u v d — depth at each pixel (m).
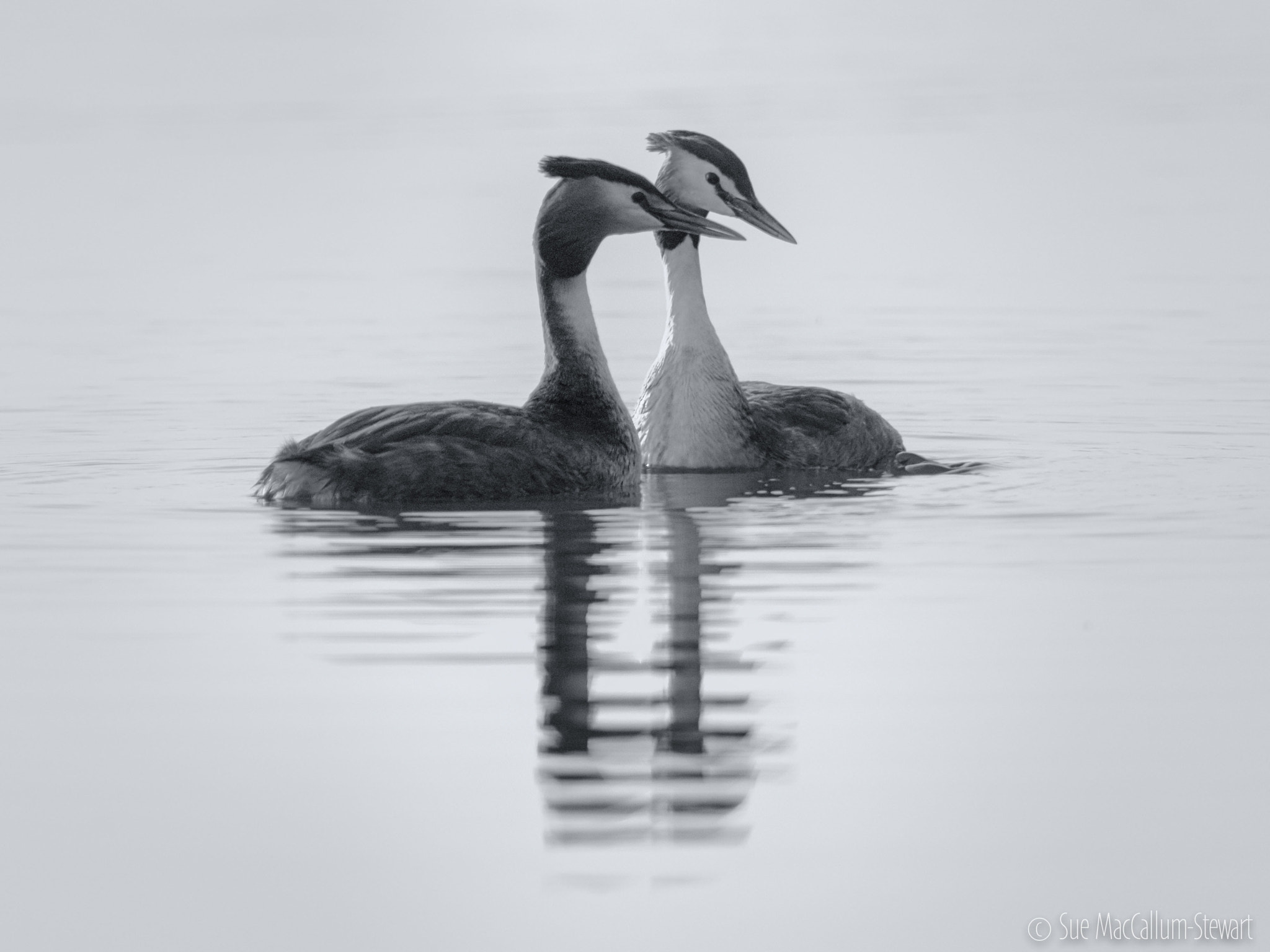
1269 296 28.83
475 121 53.28
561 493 16.02
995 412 20.56
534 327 27.12
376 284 31.30
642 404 18.11
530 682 11.13
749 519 15.17
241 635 11.99
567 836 9.38
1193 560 13.61
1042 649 11.66
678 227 16.66
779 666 11.38
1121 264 32.44
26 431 19.47
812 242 35.91
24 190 43.12
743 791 9.77
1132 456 17.92
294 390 22.09
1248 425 19.53
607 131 49.47
